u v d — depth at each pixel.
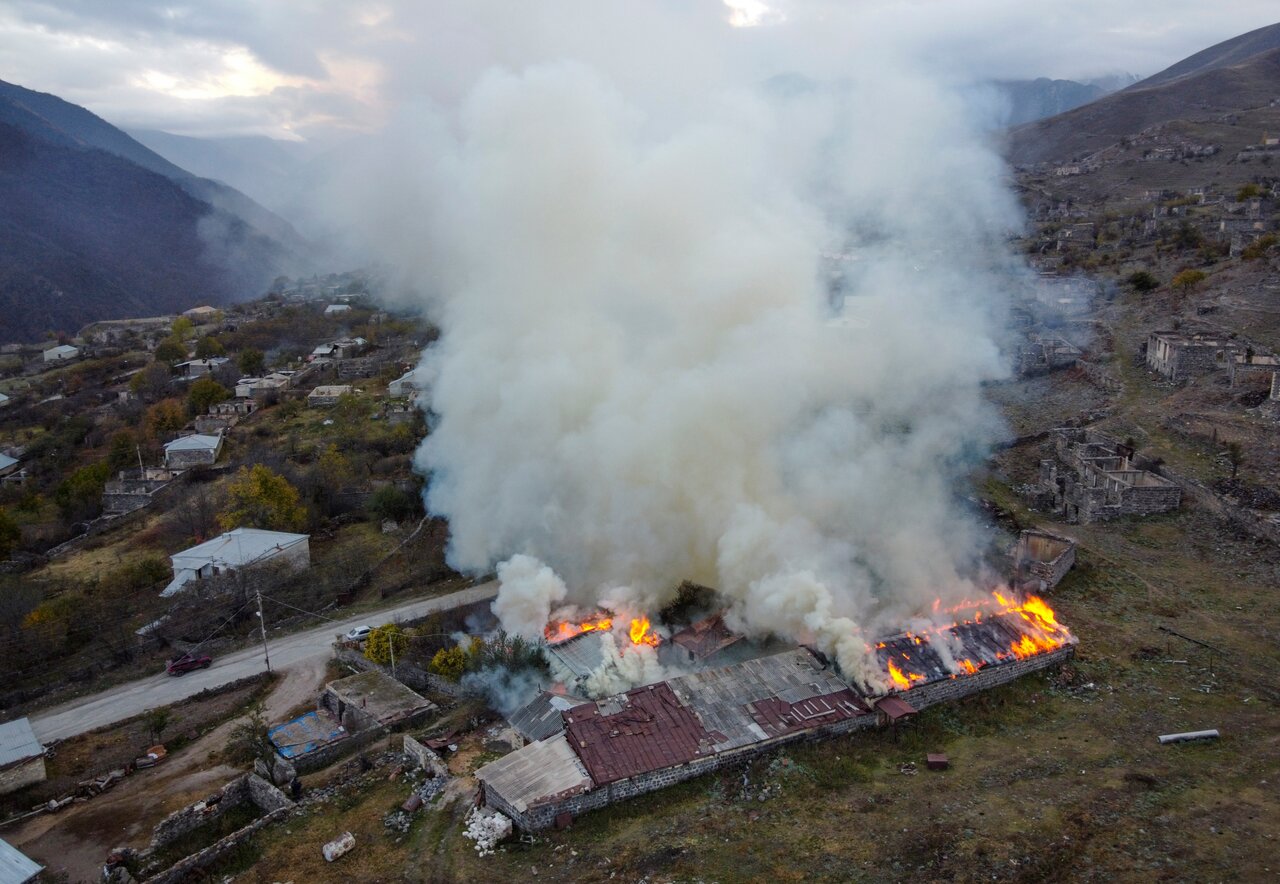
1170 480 55.62
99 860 33.66
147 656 53.03
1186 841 28.06
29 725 41.53
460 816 32.62
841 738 35.50
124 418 116.19
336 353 139.38
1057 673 39.25
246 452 95.25
